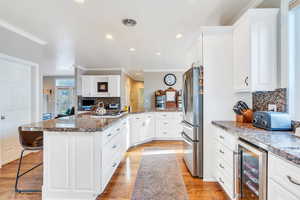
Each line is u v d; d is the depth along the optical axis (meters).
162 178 2.56
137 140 4.38
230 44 2.41
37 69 3.50
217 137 2.26
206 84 2.45
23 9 2.24
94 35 3.10
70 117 3.00
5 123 3.01
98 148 1.92
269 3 1.91
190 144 2.65
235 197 1.69
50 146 1.95
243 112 2.23
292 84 1.66
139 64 5.57
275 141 1.24
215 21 2.59
